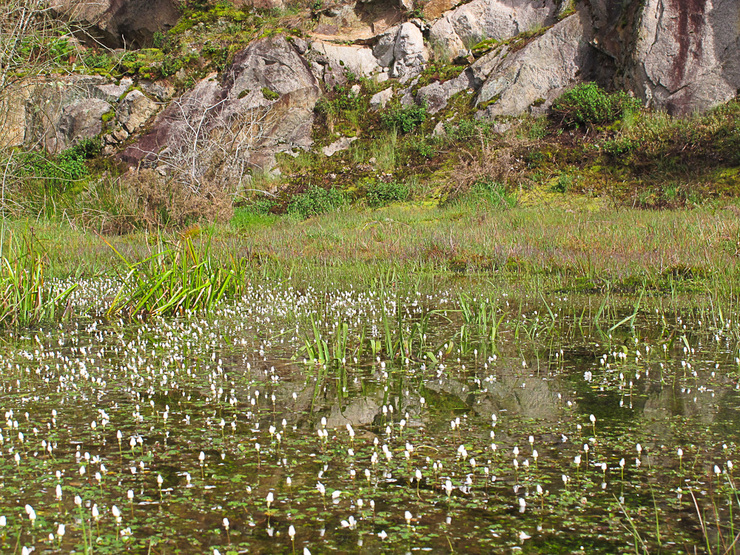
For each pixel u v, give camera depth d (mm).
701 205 14500
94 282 9531
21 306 6887
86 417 3758
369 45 25016
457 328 6258
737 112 16891
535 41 21031
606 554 2193
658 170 16719
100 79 24969
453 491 2717
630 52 19062
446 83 22781
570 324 6293
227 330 6383
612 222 12781
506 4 23531
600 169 17531
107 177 20281
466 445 3225
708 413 3645
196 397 4156
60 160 22375
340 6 25438
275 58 23375
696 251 9500
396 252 11883
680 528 2377
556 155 18391
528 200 16781
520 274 9930
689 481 2770
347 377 4621
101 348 5684
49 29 16047
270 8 26984
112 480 2863
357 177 20891
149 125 24125
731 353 5012
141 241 14008
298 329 6344
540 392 4133
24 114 23656
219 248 11531
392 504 2598
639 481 2779
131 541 2326
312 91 23500
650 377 4422
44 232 14430
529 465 2971
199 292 7668
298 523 2447
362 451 3170
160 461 3074
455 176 17969
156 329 6559
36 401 4098
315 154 22469
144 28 27719
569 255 10125
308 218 18594
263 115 22047
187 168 19250
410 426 3529
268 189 20969
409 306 7523
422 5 24766
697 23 17922
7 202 15523
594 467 2938
